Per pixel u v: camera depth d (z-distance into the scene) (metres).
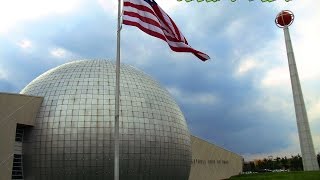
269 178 51.91
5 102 31.11
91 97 34.44
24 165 33.84
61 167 32.50
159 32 19.64
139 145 33.78
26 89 38.69
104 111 33.69
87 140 32.59
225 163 74.44
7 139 30.78
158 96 38.31
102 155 32.53
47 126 33.47
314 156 61.75
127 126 33.72
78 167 32.31
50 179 32.75
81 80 36.03
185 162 38.19
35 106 34.19
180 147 37.44
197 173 56.34
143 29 19.30
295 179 48.59
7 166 30.45
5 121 30.83
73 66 38.62
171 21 21.17
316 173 50.94
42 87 36.44
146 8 19.89
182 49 20.83
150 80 40.25
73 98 34.44
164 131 35.97
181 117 40.22
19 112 32.44
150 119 35.41
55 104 34.38
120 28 20.48
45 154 32.97
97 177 32.41
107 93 34.94
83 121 33.09
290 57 66.75
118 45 20.52
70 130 32.88
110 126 33.22
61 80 36.41
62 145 32.66
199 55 21.33
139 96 36.31
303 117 63.72
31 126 33.94
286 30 67.75
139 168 33.53
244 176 66.25
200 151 58.97
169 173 35.69
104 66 38.31
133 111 34.75
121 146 33.00
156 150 34.72
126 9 19.52
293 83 65.75
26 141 34.00
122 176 32.75
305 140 62.75
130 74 38.69
